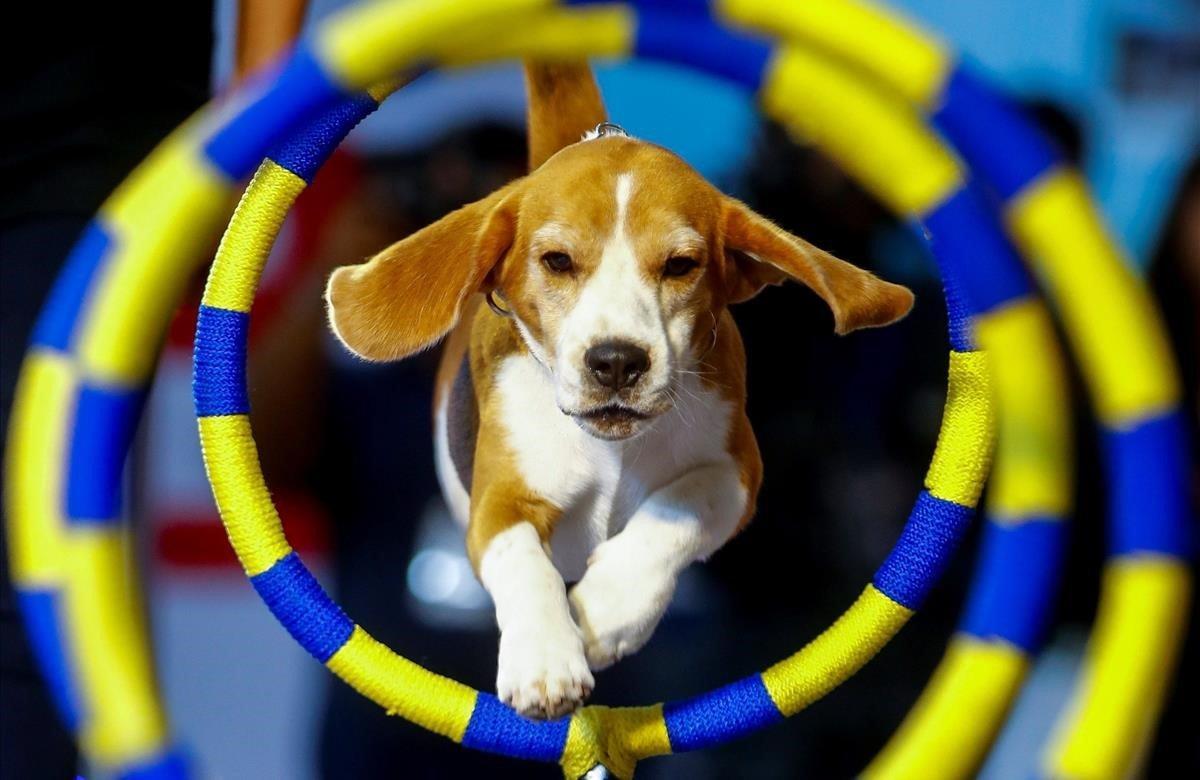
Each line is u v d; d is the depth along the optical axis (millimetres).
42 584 5242
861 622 6840
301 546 9836
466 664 9234
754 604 9297
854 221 9227
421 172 9633
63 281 5305
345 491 9508
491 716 6633
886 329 9195
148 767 5191
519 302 6570
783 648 9242
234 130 5164
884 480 9219
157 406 10375
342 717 9336
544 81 7316
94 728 5223
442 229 6543
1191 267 7730
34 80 6488
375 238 9648
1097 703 5105
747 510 6824
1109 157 12656
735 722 6730
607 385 6152
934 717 5496
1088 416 8602
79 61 6504
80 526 5234
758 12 5059
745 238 6531
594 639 6254
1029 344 5312
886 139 5223
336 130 6684
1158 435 5031
